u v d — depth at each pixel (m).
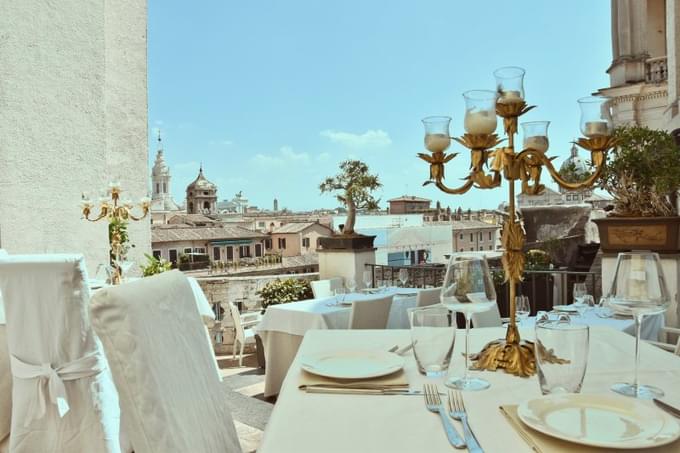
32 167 4.72
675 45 6.46
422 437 1.02
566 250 7.46
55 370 2.15
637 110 8.90
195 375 1.34
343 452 0.96
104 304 1.11
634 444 0.89
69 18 5.07
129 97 6.86
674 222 3.72
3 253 3.61
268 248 33.66
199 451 1.21
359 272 6.43
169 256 29.58
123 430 2.39
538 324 1.25
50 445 2.15
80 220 5.09
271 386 4.04
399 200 20.20
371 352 1.61
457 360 1.63
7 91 4.55
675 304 3.73
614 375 1.43
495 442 0.99
